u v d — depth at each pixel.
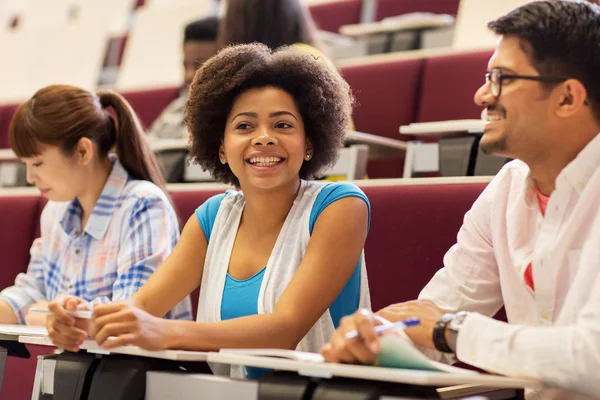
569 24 1.08
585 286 1.02
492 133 1.13
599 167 1.08
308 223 1.32
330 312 1.33
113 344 1.08
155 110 3.01
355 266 1.31
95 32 3.76
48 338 1.21
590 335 0.92
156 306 1.38
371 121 2.49
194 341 1.13
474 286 1.26
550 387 0.96
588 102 1.08
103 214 1.70
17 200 2.12
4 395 1.71
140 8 4.35
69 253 1.74
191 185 1.93
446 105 2.39
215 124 1.40
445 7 3.32
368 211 1.35
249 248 1.38
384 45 3.13
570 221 1.09
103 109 1.74
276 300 1.30
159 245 1.65
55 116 1.64
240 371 1.32
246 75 1.34
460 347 1.05
